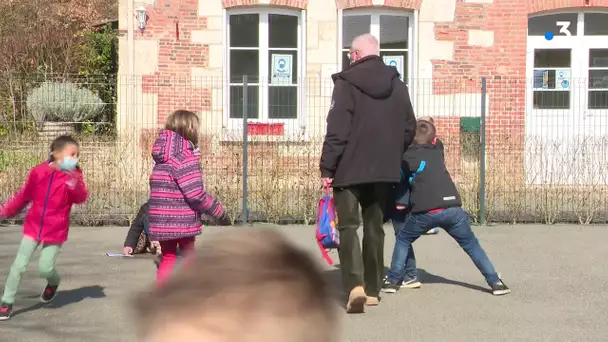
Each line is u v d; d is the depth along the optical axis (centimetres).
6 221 1108
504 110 1480
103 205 1128
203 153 1143
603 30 1523
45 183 652
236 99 1474
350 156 674
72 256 900
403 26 1497
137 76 1435
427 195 722
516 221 1159
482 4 1485
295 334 113
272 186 1134
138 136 1157
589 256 916
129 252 760
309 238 1004
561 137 1320
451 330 625
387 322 648
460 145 1198
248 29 1475
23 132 1141
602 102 1516
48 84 1164
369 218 700
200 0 1453
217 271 115
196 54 1457
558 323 645
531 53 1524
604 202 1158
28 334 607
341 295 728
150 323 113
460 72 1486
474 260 740
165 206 645
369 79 676
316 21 1469
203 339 110
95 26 2295
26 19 2086
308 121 1458
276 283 115
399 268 750
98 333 609
